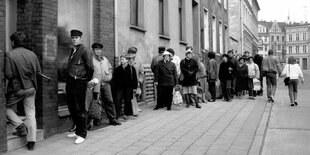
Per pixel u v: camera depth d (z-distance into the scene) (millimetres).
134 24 12852
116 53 10758
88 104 8297
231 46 32625
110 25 10500
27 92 6535
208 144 7133
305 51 120375
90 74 7312
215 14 24906
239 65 15812
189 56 12438
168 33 15750
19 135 6730
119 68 9703
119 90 9633
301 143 7445
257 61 17984
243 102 14422
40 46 7508
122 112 10844
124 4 11531
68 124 8336
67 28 8797
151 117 10383
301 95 17359
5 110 6332
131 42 12086
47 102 7594
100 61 8797
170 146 6953
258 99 15734
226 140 7492
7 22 7453
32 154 6336
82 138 7238
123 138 7609
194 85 12477
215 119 10109
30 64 6598
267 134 8297
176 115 10781
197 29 20156
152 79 13773
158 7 14766
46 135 7555
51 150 6609
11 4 7535
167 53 11789
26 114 6664
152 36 14023
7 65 6410
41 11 7512
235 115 10867
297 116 10797
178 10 17375
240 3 37156
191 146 6961
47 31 7660
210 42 23125
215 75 14555
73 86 7188
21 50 6621
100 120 9023
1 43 6512
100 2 9938
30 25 7543
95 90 8406
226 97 14867
